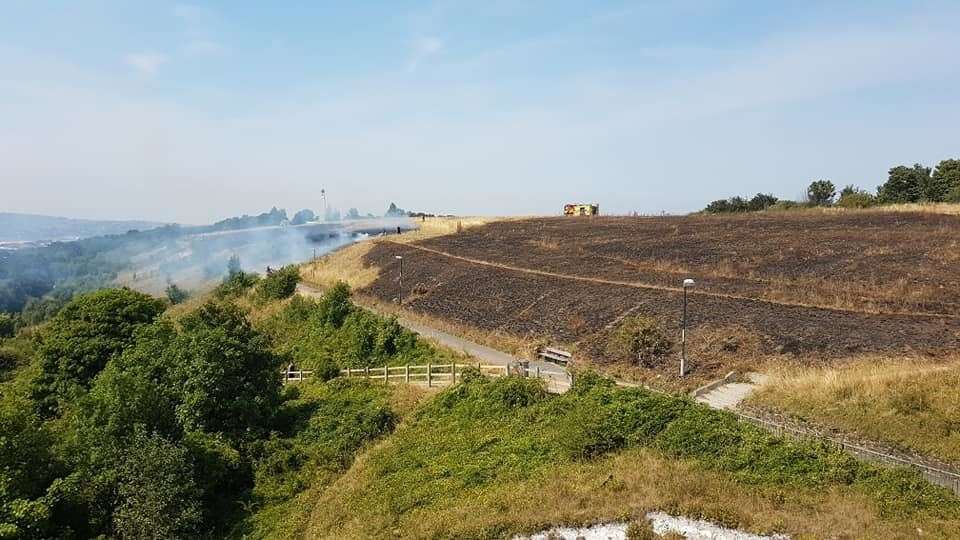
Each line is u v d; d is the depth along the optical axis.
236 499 28.92
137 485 25.19
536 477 24.00
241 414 32.91
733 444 23.28
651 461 23.39
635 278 49.50
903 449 22.73
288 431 34.91
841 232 56.56
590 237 72.19
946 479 20.73
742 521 19.33
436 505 23.89
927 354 29.31
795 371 29.98
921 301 36.06
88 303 45.12
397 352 44.00
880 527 18.53
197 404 31.73
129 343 42.75
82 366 41.94
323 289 68.88
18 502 23.23
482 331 45.34
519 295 50.91
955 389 24.64
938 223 55.84
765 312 37.38
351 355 45.53
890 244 49.31
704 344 34.91
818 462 21.78
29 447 25.89
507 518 21.20
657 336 35.59
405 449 29.25
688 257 54.47
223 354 33.72
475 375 33.38
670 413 25.45
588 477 23.19
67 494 25.08
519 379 31.06
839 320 34.78
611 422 25.73
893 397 24.89
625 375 33.62
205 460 28.81
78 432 29.52
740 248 55.25
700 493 21.17
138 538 24.14
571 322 42.56
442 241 82.31
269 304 64.00
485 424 29.44
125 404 29.64
